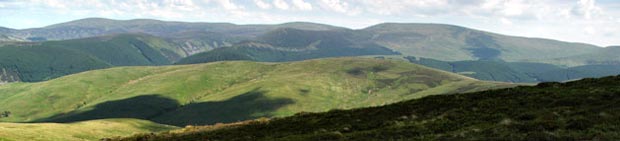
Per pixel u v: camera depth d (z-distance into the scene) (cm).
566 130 2902
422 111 4784
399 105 5272
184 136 5575
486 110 4234
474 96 5109
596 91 4288
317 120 5231
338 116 5219
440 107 4812
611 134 2623
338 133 4044
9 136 9069
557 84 5222
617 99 3775
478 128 3344
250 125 5584
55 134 11631
